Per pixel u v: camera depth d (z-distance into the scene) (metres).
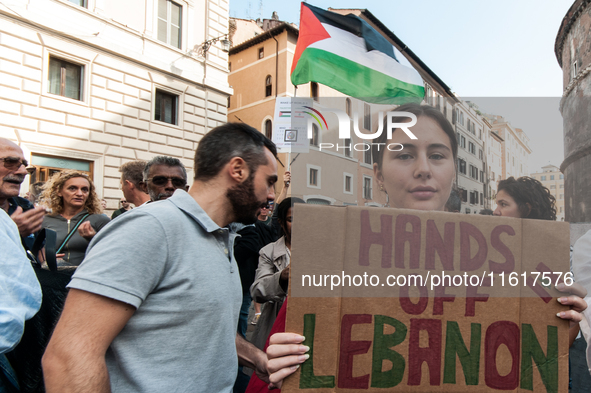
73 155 8.66
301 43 2.98
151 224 0.89
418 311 0.98
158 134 10.48
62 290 1.38
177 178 2.02
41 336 1.28
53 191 2.31
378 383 0.95
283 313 1.30
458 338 0.98
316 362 0.94
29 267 1.08
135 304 0.82
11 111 7.72
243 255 1.99
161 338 0.87
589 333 1.21
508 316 1.00
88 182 2.38
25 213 1.50
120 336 0.86
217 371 0.95
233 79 20.05
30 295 1.04
